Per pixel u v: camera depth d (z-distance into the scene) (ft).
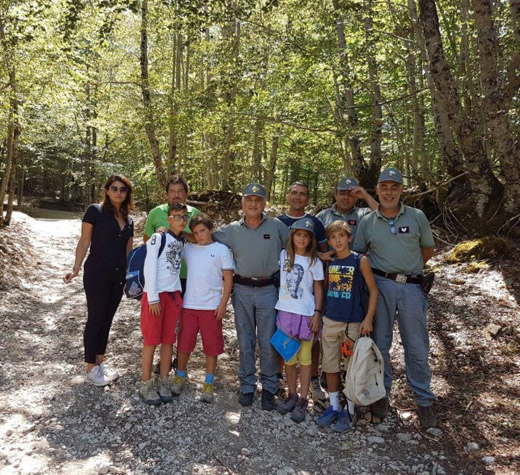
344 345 11.14
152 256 11.27
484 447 10.11
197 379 13.15
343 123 30.35
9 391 11.73
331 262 11.57
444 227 24.13
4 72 29.66
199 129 35.06
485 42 18.37
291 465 9.46
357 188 13.01
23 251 28.55
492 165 23.36
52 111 40.88
